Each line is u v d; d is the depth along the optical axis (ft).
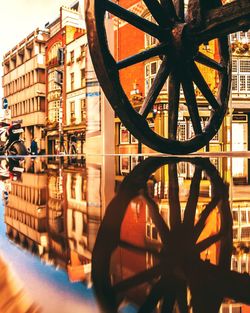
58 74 67.41
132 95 50.52
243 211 2.93
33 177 6.90
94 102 18.51
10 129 25.70
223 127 47.67
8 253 1.59
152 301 1.04
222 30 6.27
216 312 0.98
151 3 6.52
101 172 7.93
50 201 3.63
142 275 1.31
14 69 109.70
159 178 5.69
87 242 1.87
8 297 0.98
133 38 50.72
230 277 1.30
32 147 55.36
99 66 6.17
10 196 4.04
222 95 8.18
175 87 7.11
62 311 0.89
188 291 1.14
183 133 47.11
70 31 77.36
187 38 6.70
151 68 47.73
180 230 2.22
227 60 8.21
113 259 1.54
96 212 2.91
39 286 1.09
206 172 6.54
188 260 1.54
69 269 1.33
